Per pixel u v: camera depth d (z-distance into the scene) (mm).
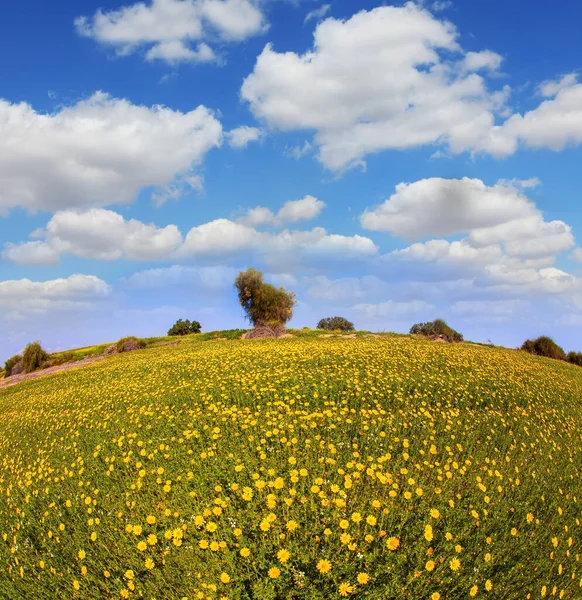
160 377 14375
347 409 8969
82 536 5582
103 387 14914
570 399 12109
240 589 4148
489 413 9766
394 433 8000
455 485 6059
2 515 6781
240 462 6539
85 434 9742
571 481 6855
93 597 4684
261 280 37000
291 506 5191
